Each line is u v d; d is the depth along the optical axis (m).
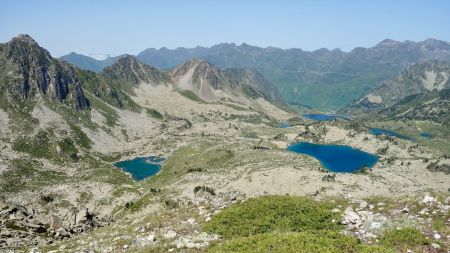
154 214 46.16
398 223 31.72
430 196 36.53
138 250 32.25
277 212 35.91
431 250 26.80
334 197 43.06
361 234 30.64
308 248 25.77
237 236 32.81
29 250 38.50
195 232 35.28
